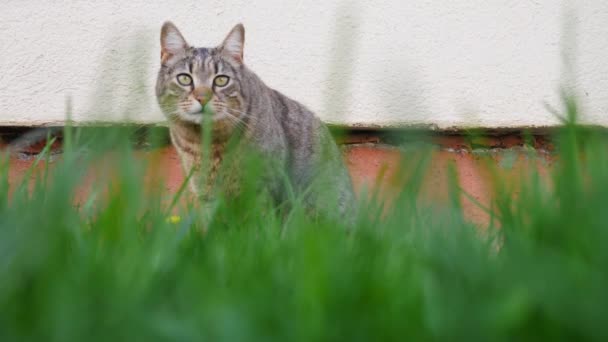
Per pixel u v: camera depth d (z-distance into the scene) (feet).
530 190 6.29
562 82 18.35
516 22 18.58
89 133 6.56
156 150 6.73
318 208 8.82
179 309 4.51
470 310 3.67
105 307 4.08
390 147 18.35
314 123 16.98
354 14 18.39
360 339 3.75
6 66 18.34
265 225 8.57
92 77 18.38
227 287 5.14
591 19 18.45
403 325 3.80
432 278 4.40
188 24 18.52
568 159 5.53
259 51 18.60
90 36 18.38
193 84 15.02
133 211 5.82
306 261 4.29
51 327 3.87
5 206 6.63
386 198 6.93
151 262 5.32
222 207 8.13
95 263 4.95
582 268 3.97
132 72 5.98
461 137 18.11
